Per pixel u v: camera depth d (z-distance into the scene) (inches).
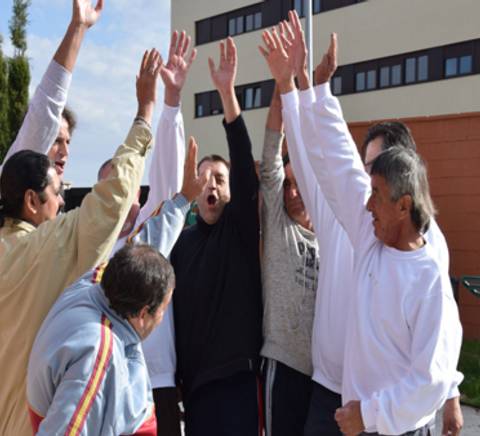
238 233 102.6
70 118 112.0
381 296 72.1
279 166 102.5
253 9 823.1
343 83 727.7
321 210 93.8
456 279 237.3
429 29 650.8
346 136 87.6
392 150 73.4
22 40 796.0
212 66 104.3
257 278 102.2
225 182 108.6
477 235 239.3
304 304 96.3
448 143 245.0
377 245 76.5
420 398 66.7
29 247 75.9
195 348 100.6
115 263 67.1
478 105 621.6
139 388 67.8
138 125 84.8
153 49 89.3
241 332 98.2
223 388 97.8
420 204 71.4
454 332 68.7
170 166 112.5
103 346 63.5
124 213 76.5
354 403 71.0
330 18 732.0
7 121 716.7
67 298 69.6
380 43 690.2
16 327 74.3
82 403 61.2
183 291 103.2
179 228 85.0
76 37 97.6
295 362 95.5
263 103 805.9
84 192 241.3
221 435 96.0
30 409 67.5
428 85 655.8
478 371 210.2
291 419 95.5
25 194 79.2
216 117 853.8
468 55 628.7
